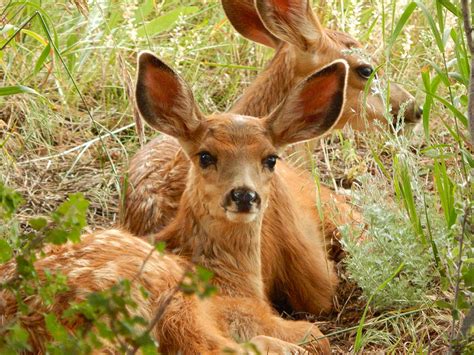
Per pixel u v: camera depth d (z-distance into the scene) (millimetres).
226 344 9062
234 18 13844
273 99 13273
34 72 12891
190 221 10648
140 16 15281
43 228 7152
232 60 15258
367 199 11656
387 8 15211
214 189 10312
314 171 12031
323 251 12188
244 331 9867
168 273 9078
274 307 11875
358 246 11258
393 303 10930
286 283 11727
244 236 10539
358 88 13328
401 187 11289
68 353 6801
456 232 10656
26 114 13820
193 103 10633
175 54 14797
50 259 8859
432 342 10078
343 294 11898
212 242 10516
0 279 8648
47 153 13797
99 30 14953
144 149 12602
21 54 14367
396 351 10227
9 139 13578
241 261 10578
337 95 11055
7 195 7098
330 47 13211
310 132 11039
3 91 11219
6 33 13906
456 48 11016
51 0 15086
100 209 12883
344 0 15773
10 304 8305
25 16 14797
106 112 14336
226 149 10336
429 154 11312
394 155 12016
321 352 9961
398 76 14578
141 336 6652
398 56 15141
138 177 12141
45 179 13281
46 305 8195
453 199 10844
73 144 14016
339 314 11234
